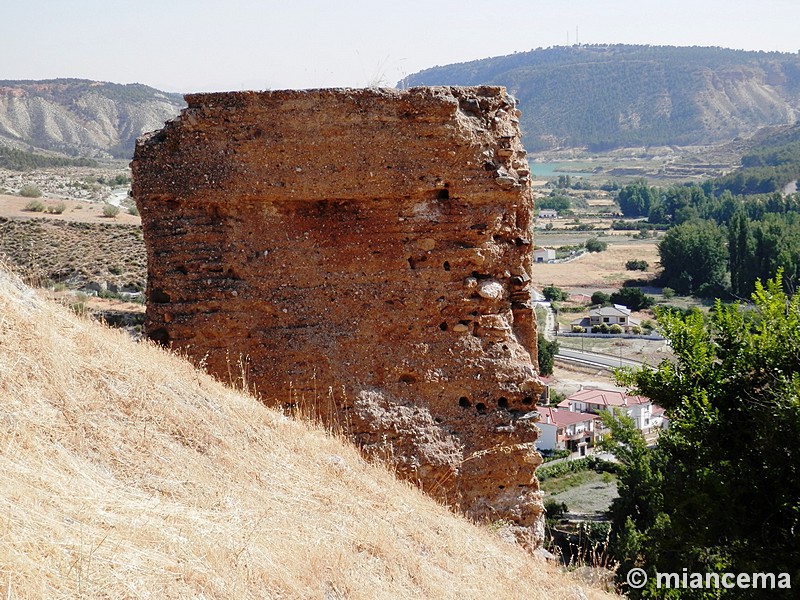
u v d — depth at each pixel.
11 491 6.44
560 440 47.47
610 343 71.00
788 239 65.81
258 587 6.82
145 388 9.05
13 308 8.91
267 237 11.67
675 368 13.27
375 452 11.34
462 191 11.69
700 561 13.52
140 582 6.13
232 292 11.55
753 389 12.52
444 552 9.16
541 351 60.66
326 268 11.70
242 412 9.84
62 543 6.14
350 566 7.73
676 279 86.62
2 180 78.81
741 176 183.25
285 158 11.46
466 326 11.83
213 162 11.51
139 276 38.72
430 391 11.70
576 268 111.12
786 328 12.59
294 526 8.02
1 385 7.85
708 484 11.77
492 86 12.10
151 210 11.71
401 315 11.72
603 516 34.31
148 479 7.81
